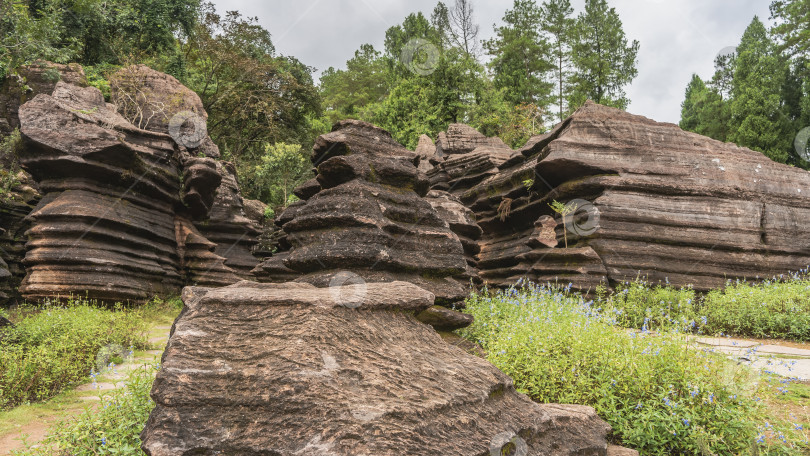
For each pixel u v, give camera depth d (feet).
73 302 38.93
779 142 90.79
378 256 17.83
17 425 15.03
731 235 41.32
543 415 11.01
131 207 48.26
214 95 110.01
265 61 115.75
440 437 8.69
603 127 43.29
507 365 15.42
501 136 105.60
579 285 38.47
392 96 107.45
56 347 20.90
